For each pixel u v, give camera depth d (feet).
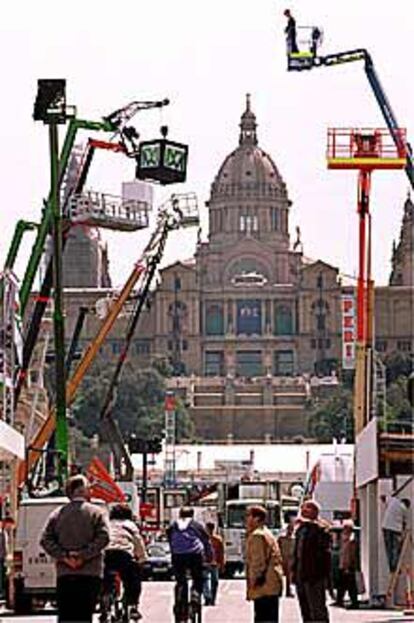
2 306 375.25
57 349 312.71
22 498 286.87
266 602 149.69
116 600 169.17
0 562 250.78
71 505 124.98
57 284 313.53
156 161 426.10
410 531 246.88
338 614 235.81
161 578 429.79
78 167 435.12
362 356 383.86
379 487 262.67
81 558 122.72
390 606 253.65
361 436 295.28
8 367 374.22
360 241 388.16
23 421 497.87
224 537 508.12
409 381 246.47
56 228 317.83
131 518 183.42
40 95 319.68
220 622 215.92
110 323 497.87
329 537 156.15
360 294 388.98
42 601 258.98
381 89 405.18
